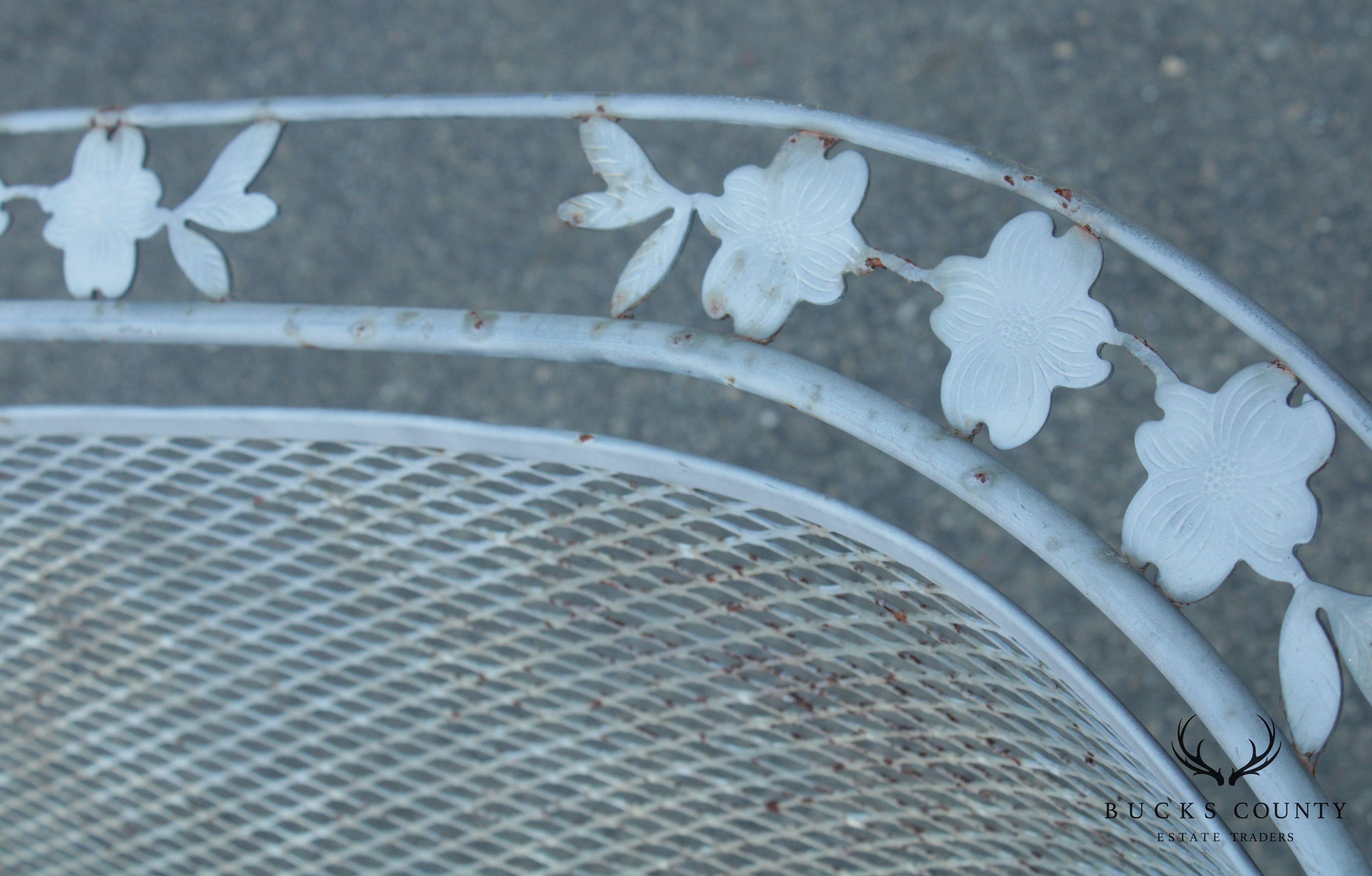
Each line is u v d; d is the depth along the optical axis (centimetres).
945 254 199
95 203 118
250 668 124
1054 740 113
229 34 244
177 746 128
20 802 134
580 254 212
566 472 114
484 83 230
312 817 135
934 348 193
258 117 117
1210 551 109
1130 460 180
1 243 236
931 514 184
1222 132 201
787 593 115
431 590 119
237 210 117
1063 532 109
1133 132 204
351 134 229
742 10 225
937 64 215
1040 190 111
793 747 119
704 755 121
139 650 125
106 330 116
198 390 215
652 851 133
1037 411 110
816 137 113
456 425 113
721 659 118
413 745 128
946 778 118
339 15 241
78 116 119
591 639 119
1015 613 108
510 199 218
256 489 119
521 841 135
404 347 114
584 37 229
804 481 190
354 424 114
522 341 113
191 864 136
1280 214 194
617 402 200
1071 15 212
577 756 129
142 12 250
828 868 124
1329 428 108
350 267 219
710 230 114
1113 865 118
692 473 111
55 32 252
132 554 122
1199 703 107
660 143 218
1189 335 186
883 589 113
